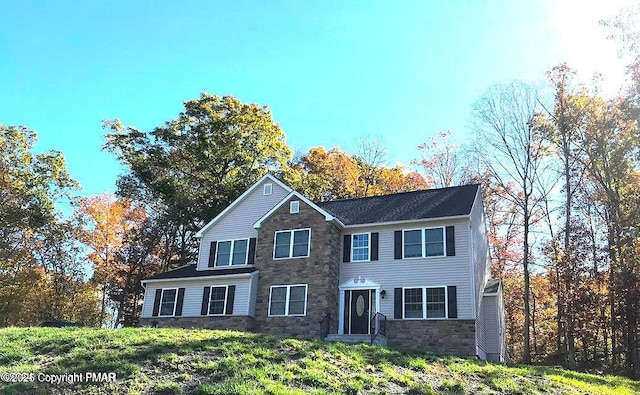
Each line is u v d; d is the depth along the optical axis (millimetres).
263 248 24000
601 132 29406
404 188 42344
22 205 36594
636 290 25703
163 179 38375
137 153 39969
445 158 41219
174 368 10727
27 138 37906
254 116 40969
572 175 31141
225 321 23031
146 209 42219
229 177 39438
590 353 33000
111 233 41000
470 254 20875
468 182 38625
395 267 22031
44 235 37625
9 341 12781
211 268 25953
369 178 45781
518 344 36562
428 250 21672
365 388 10711
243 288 23344
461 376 13102
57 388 9406
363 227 23188
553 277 30969
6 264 33812
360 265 22781
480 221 24797
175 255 41062
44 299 37469
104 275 40062
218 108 41156
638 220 27500
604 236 31047
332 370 11609
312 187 39812
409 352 15258
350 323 22109
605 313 30797
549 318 35281
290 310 22281
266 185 26516
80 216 40344
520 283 37094
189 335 13938
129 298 40344
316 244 22828
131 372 10289
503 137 32938
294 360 11984
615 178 29328
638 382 18469
